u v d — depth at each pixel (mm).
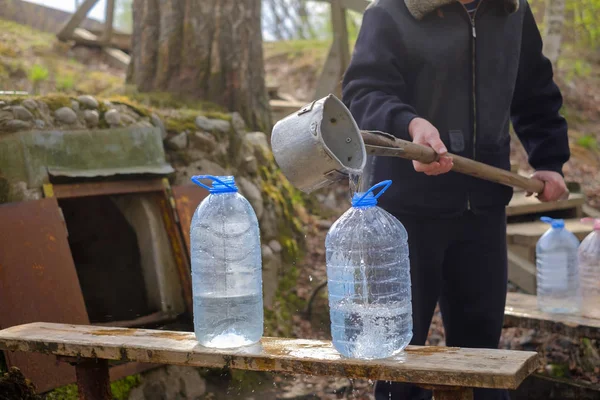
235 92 5453
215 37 5453
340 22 6395
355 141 1828
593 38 10250
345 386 3754
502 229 2684
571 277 3465
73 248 3879
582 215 5137
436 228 2541
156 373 3506
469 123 2537
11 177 3516
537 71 2889
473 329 2684
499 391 2621
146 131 4051
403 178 2500
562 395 3432
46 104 3756
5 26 7453
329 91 6359
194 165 4426
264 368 1922
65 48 7270
